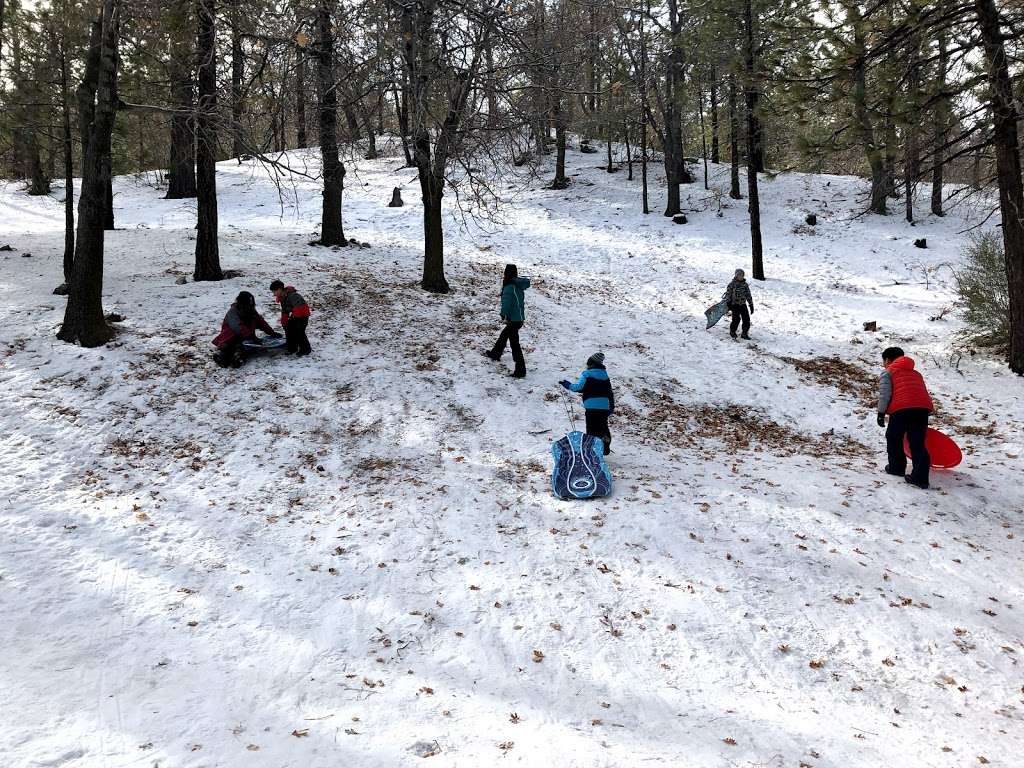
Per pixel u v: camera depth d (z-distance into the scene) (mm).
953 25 9484
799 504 7238
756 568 6000
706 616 5324
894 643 5066
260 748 3676
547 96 12719
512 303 10703
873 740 4066
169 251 16344
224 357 9695
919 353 13758
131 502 6531
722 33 18391
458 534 6406
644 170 25938
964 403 11164
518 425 9211
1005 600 5645
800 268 20328
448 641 4906
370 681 4410
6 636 4512
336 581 5574
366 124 12664
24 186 27406
